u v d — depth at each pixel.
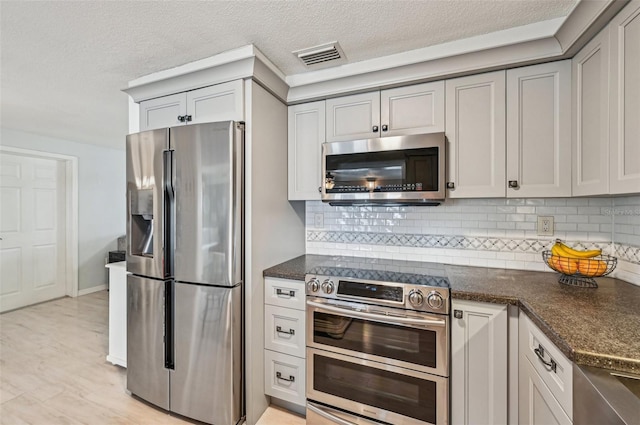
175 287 1.81
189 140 1.76
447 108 1.74
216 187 1.71
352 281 1.61
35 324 3.21
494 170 1.65
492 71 1.65
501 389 1.35
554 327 1.00
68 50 1.75
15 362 2.44
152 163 1.86
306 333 1.73
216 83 1.84
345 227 2.36
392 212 2.21
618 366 0.82
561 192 1.51
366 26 1.51
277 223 2.05
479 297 1.37
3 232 3.58
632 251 1.49
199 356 1.76
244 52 1.70
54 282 4.06
